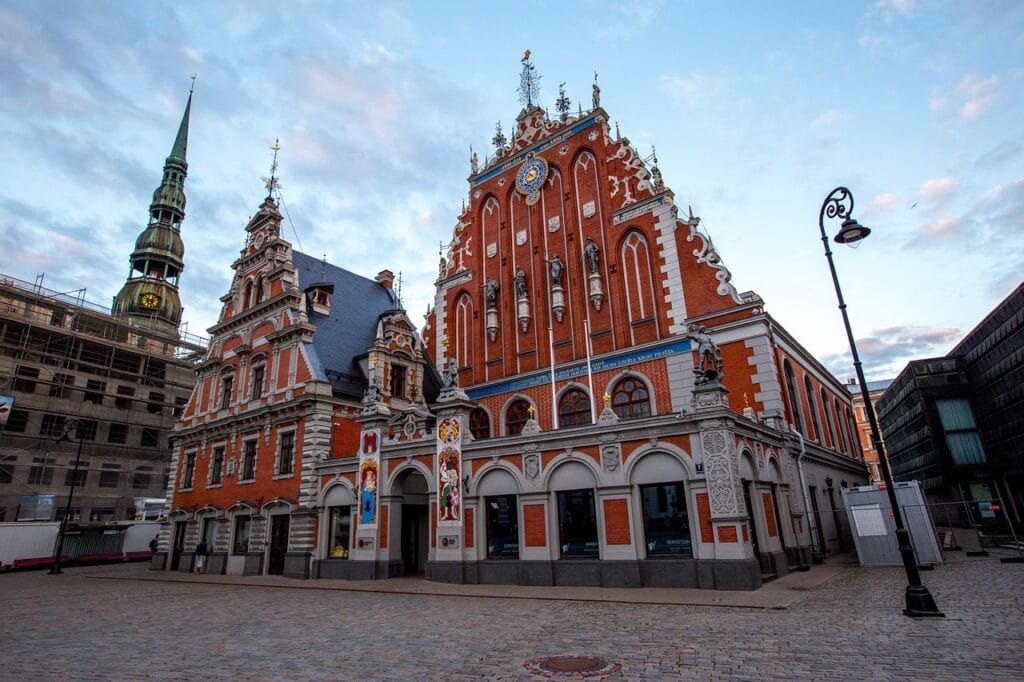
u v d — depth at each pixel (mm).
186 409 39594
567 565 19828
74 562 41969
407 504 28078
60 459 54125
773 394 25125
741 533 17266
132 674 9445
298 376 31469
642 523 19203
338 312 36969
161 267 77875
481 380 34969
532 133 37188
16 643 12438
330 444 29812
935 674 7859
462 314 37656
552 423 30062
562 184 34688
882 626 11133
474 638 11781
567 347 31656
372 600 18766
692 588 17516
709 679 8109
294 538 28234
